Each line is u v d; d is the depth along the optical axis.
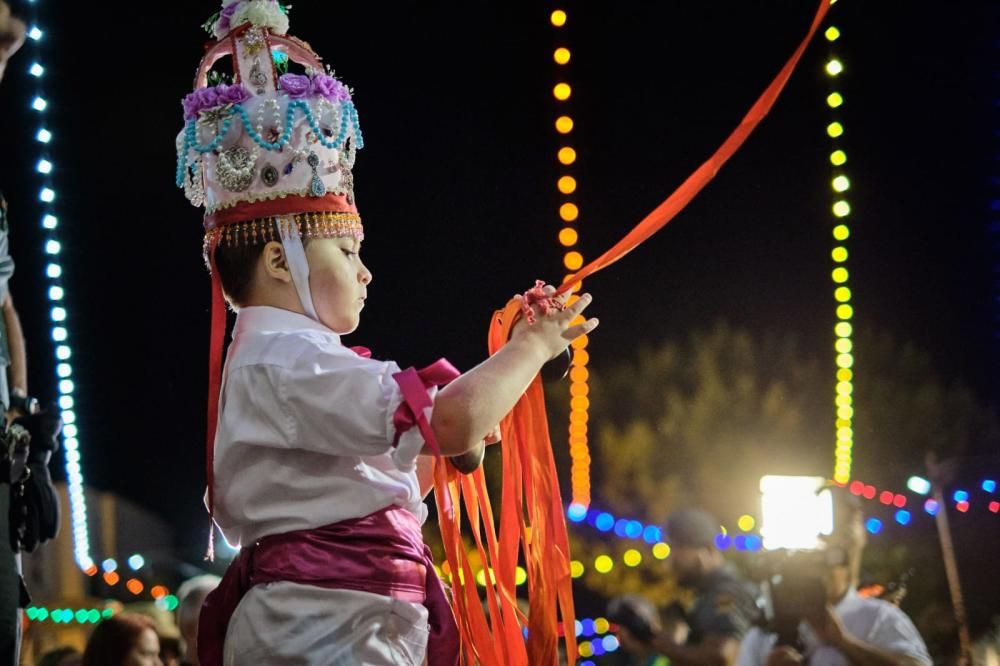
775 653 5.71
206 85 3.34
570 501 11.75
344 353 3.04
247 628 3.04
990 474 8.16
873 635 5.80
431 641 3.17
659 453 11.52
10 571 3.97
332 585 3.01
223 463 3.12
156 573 10.39
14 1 4.37
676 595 9.51
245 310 3.23
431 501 9.62
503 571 3.43
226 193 3.23
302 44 3.35
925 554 8.06
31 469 4.11
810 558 5.81
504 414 3.04
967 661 7.18
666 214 3.30
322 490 3.05
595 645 9.59
